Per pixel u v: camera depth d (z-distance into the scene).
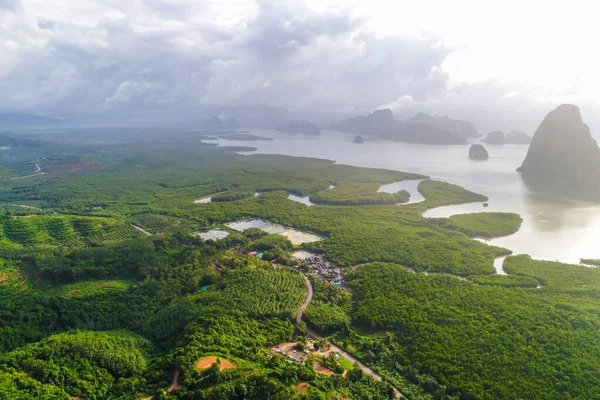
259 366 148.38
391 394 144.50
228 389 127.00
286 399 124.25
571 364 155.12
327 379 144.00
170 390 134.88
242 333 174.12
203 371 140.12
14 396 128.88
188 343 161.62
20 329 179.75
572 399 138.12
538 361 157.62
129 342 171.50
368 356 167.75
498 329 179.62
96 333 177.12
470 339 173.00
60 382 141.38
